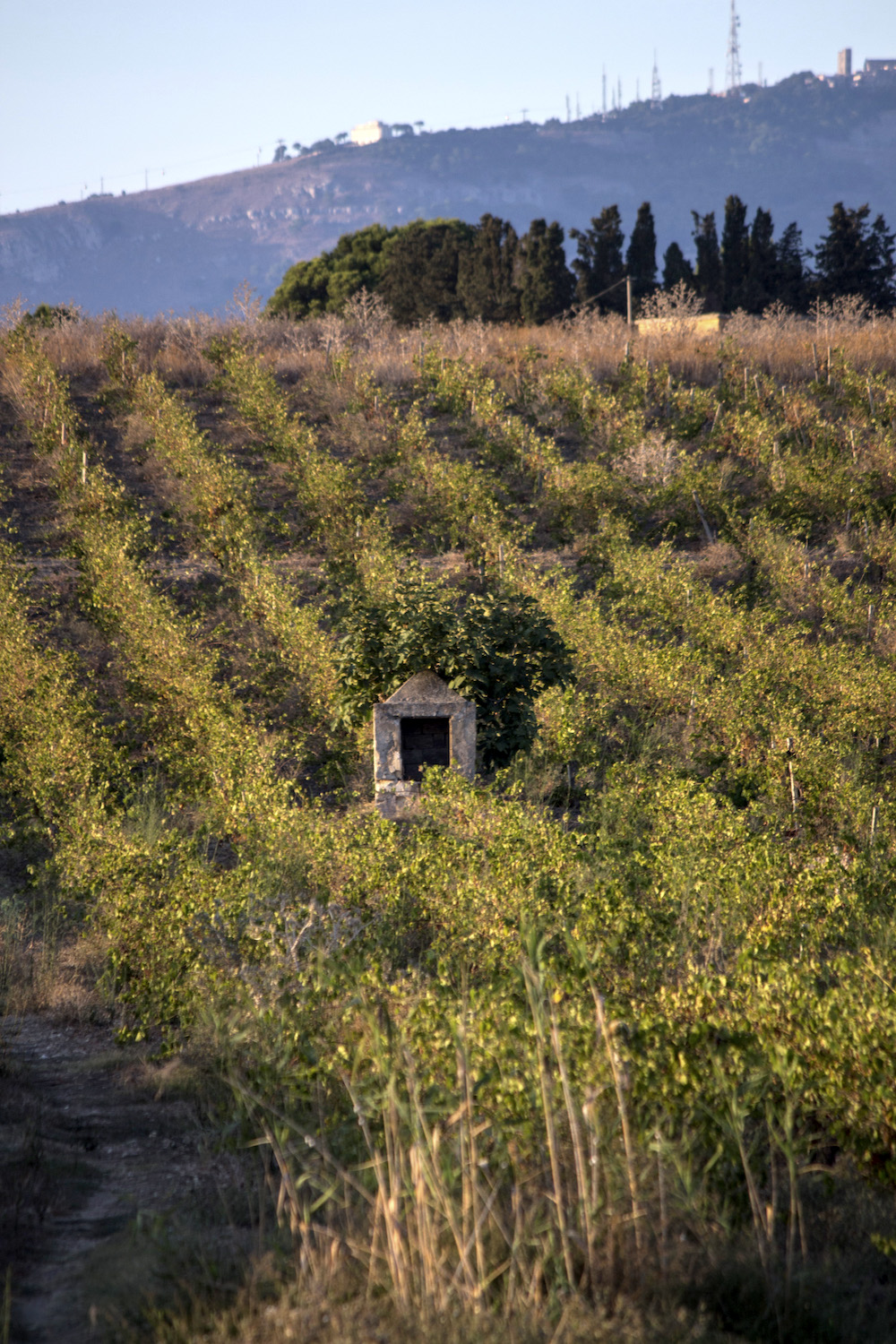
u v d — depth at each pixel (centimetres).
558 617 1391
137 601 1400
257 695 1308
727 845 744
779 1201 382
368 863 691
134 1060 555
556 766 1077
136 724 1203
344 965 539
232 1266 326
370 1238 330
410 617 1015
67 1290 324
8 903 765
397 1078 400
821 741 1112
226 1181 417
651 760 1109
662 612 1527
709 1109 380
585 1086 369
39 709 1097
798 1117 419
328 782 1098
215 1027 532
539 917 591
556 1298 296
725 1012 451
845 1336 313
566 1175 357
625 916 567
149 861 714
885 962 505
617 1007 434
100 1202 399
